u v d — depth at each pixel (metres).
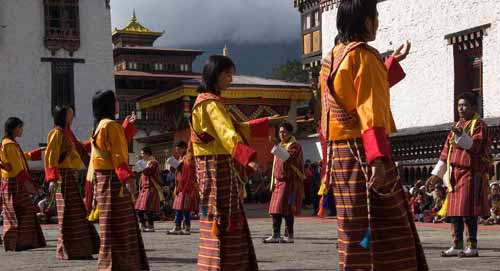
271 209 12.15
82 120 32.81
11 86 31.89
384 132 3.98
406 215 4.15
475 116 9.06
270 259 9.39
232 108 34.56
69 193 9.56
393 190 4.07
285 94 35.19
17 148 11.13
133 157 45.09
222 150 5.71
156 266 8.76
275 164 12.18
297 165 12.04
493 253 9.71
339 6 4.38
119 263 7.43
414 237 4.19
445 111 24.69
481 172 8.98
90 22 33.16
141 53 50.34
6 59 31.88
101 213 7.52
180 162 15.15
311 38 33.62
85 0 33.06
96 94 7.77
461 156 8.99
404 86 26.61
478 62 23.75
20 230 11.08
